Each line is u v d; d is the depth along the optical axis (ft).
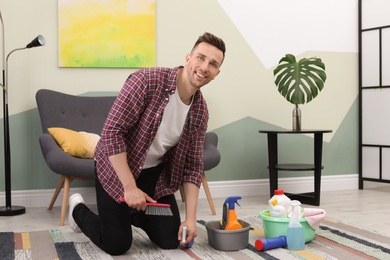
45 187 10.81
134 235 7.69
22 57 10.64
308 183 12.75
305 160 12.83
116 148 5.77
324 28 12.96
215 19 11.94
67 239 7.39
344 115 13.23
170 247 6.74
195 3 11.77
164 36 11.55
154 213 6.10
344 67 13.20
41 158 10.78
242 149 12.20
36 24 10.69
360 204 10.77
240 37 12.14
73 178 9.59
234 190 12.10
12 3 10.55
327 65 13.02
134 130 6.00
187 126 6.23
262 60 12.35
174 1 11.60
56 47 10.83
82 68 11.00
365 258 6.31
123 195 6.06
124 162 5.82
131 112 5.78
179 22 11.66
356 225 8.31
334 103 13.11
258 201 11.21
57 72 10.85
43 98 10.03
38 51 10.73
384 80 12.74
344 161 13.28
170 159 6.54
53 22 10.80
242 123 12.19
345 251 6.63
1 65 10.54
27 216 9.62
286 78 11.18
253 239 7.44
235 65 12.12
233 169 12.12
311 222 6.91
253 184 12.27
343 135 13.24
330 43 13.03
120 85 11.25
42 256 6.46
